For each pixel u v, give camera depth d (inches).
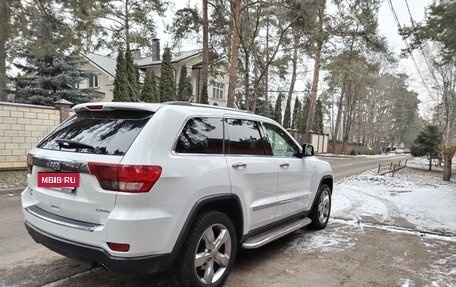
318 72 1070.4
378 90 1849.2
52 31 427.5
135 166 102.0
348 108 1616.6
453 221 253.6
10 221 217.8
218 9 593.9
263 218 154.8
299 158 191.5
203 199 118.8
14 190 330.3
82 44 461.4
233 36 571.5
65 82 749.3
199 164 119.6
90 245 105.0
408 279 146.5
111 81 1050.7
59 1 412.8
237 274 145.6
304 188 194.2
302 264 159.8
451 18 375.9
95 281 133.3
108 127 118.3
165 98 915.4
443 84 818.2
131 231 99.8
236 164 135.9
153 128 110.8
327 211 229.1
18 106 445.4
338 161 1032.8
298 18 554.6
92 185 105.7
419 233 219.0
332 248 185.0
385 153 2583.7
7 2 387.9
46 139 132.8
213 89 1235.2
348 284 139.6
